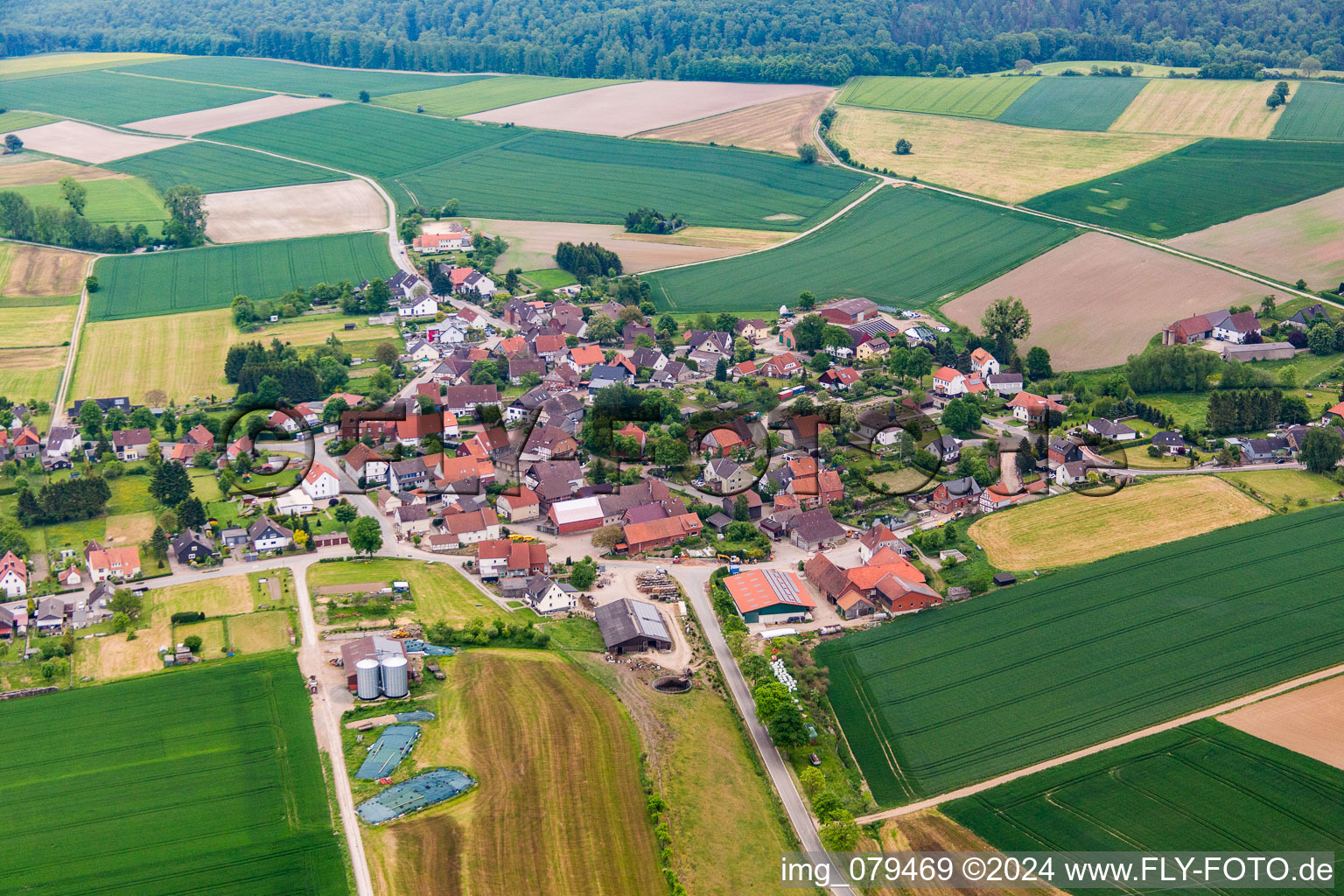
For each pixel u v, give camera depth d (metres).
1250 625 174.88
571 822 136.25
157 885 127.06
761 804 141.38
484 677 163.00
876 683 165.38
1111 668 166.62
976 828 138.12
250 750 148.12
